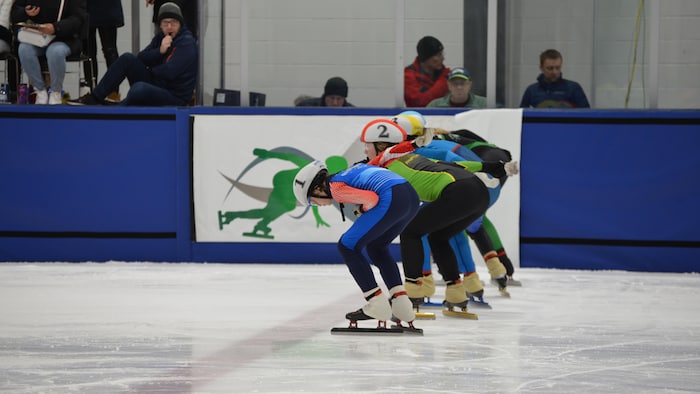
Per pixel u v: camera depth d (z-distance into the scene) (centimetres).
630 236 2423
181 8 2698
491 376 1174
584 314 1709
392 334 1466
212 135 2512
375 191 1436
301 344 1384
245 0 2534
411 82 2505
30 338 1419
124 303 1786
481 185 1619
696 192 2400
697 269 2403
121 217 2520
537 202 2456
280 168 2505
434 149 1792
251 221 2512
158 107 2516
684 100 2452
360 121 2491
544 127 2439
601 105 2483
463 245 1788
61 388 1100
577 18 2466
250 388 1098
